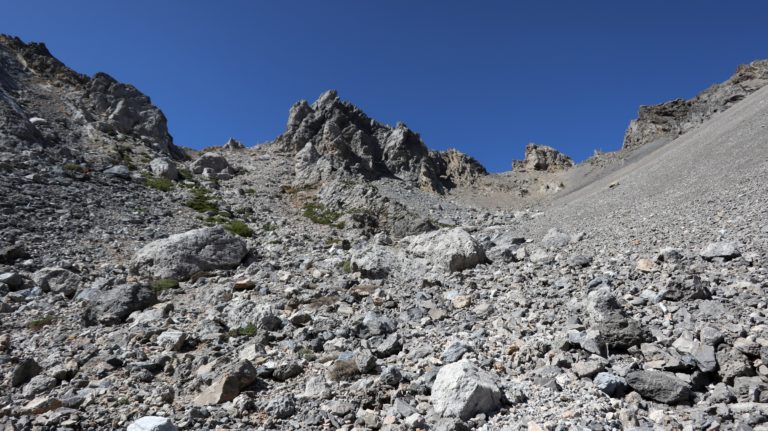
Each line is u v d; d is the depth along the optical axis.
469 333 11.07
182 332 10.86
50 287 15.16
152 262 18.02
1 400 7.77
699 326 9.27
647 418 6.75
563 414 6.66
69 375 8.93
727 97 125.38
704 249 14.05
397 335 11.17
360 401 7.73
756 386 7.10
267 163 81.38
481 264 18.55
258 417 7.29
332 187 58.25
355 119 123.50
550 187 125.75
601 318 9.79
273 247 24.77
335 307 13.82
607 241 20.62
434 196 100.88
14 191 25.36
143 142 59.28
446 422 6.68
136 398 7.88
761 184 24.97
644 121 141.38
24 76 62.59
